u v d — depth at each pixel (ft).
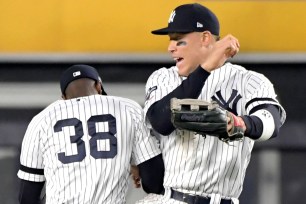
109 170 60.75
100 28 103.30
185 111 51.13
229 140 51.65
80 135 61.21
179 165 56.29
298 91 102.83
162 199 57.52
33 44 103.60
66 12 103.50
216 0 103.14
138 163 61.31
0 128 102.47
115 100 62.54
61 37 103.71
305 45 103.40
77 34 103.50
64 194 60.49
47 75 103.30
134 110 62.28
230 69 55.83
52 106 62.59
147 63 102.73
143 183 61.57
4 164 102.17
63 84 63.57
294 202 103.14
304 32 103.19
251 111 54.03
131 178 71.10
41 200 64.23
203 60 55.57
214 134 51.24
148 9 102.94
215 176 55.83
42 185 63.16
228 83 55.31
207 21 55.52
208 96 54.95
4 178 102.17
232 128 50.75
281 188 103.14
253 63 103.04
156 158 60.90
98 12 103.40
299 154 102.94
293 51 103.30
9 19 103.60
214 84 55.11
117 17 103.19
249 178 103.30
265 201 103.30
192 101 51.24
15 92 103.14
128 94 102.63
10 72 103.30
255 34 103.30
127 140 61.41
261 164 103.04
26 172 62.44
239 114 54.95
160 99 55.67
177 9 56.03
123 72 102.83
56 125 61.62
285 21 103.30
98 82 64.13
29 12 103.60
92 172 60.59
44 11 103.50
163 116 54.80
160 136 58.85
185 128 51.47
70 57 103.30
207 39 55.47
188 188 56.13
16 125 102.73
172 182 56.65
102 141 61.05
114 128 61.46
